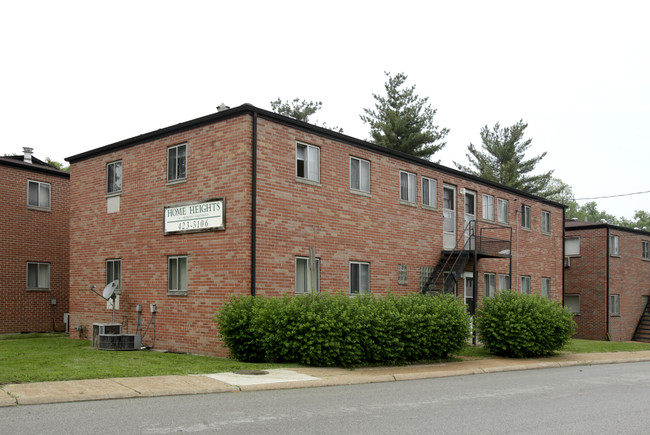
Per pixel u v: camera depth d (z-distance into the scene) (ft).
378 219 67.05
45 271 83.30
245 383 37.19
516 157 174.19
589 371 54.13
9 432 23.56
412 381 43.57
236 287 52.39
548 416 29.99
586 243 118.73
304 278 57.62
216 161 55.26
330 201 60.95
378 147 67.21
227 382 37.22
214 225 54.60
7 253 78.59
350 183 63.87
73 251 70.64
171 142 59.52
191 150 57.72
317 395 34.99
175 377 38.34
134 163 63.62
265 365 45.62
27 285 80.84
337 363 47.42
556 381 45.27
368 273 65.31
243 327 47.98
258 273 52.70
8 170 79.46
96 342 58.75
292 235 56.39
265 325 47.01
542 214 100.48
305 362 46.83
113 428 24.54
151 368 41.78
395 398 34.63
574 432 26.30
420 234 73.41
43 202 83.66
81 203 70.03
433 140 151.53
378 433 25.05
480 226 84.33
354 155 64.59
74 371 38.60
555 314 63.67
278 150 55.77
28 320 80.48
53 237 84.48
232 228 53.26
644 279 129.08
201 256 55.83
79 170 70.59
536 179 173.27
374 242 66.18
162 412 28.25
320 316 46.68
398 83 155.63
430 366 51.96
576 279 119.55
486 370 51.19
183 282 57.67
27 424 24.93
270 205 54.44
